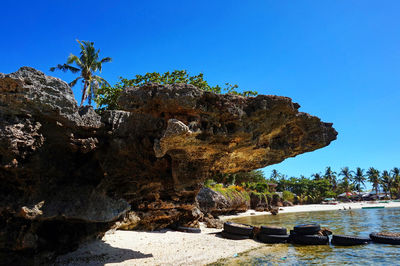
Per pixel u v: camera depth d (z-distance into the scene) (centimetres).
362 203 7962
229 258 1215
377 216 3359
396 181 9831
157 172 1162
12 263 789
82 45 3300
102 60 3344
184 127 820
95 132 927
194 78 2556
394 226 2270
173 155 1049
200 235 1795
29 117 755
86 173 964
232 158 1154
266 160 1267
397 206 5834
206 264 1109
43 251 886
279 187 9488
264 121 995
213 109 892
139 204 1734
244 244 1544
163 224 1905
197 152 1036
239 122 937
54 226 941
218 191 3906
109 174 1034
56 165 875
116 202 1039
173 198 1833
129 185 1146
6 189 802
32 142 766
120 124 980
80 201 897
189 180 1148
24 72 728
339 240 1545
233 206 4034
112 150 986
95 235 1286
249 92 2605
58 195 870
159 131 986
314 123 1130
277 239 1612
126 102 889
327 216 3694
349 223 2634
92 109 909
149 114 945
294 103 1032
